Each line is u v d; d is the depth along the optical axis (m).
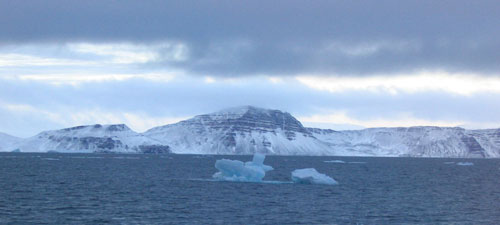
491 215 94.00
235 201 106.38
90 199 106.81
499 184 166.75
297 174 146.75
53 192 118.25
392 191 135.00
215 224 81.88
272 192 122.94
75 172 194.25
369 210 97.88
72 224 79.88
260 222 84.12
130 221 82.88
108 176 173.88
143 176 176.62
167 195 115.25
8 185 133.00
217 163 158.50
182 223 82.12
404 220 88.00
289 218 87.94
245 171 154.25
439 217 91.19
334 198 114.56
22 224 79.31
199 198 110.44
